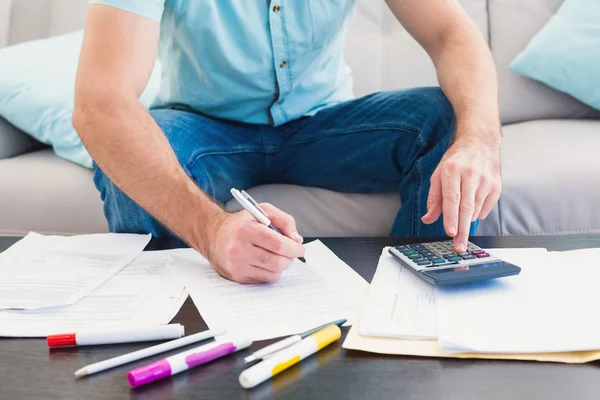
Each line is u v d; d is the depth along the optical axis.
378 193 1.18
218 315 0.58
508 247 0.77
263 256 0.65
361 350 0.51
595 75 1.52
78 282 0.67
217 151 1.12
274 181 1.27
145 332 0.53
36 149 1.58
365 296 0.61
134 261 0.76
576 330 0.50
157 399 0.44
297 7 1.12
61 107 1.41
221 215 0.72
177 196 0.76
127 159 0.79
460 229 0.70
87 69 0.85
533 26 1.68
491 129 0.89
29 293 0.63
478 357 0.49
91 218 1.22
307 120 1.23
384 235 1.17
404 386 0.45
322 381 0.46
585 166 1.19
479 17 1.72
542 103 1.62
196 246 0.73
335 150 1.17
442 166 0.76
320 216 1.18
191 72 1.15
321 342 0.51
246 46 1.12
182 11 1.06
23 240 0.86
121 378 0.47
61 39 1.58
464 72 1.03
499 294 0.58
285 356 0.48
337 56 1.30
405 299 0.58
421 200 1.03
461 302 0.57
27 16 1.73
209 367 0.49
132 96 0.85
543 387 0.44
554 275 0.63
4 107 1.45
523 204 1.16
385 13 1.72
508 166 1.21
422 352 0.49
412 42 1.68
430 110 1.06
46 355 0.51
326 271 0.70
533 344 0.49
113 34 0.86
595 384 0.44
